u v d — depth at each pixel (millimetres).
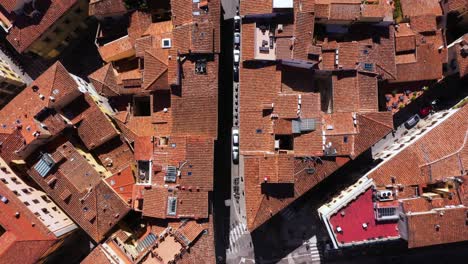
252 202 59812
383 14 58844
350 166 68062
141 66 62969
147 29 63344
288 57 58406
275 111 59281
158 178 60188
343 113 59781
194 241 60375
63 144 60969
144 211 59844
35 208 59219
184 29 59000
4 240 54750
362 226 57000
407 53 63062
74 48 71812
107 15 63625
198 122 61156
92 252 59031
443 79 66875
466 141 57656
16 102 60094
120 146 64688
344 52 60219
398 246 67188
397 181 57938
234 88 69062
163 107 63000
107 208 60250
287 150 60500
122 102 66188
